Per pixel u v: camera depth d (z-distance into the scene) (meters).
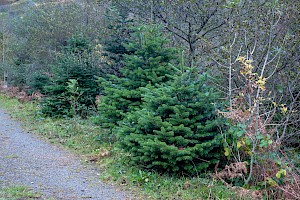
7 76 17.70
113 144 7.53
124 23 10.30
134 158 5.83
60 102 10.39
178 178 5.60
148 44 7.37
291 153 6.72
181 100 5.79
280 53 6.71
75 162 6.52
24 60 17.22
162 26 9.04
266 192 5.04
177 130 5.50
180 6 9.40
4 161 6.28
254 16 7.57
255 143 5.05
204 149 5.46
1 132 8.95
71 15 16.73
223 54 7.53
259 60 7.21
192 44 9.79
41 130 9.05
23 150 7.20
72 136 8.44
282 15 6.98
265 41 7.20
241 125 5.00
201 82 5.83
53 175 5.70
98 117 7.73
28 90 14.44
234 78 7.42
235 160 5.59
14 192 4.75
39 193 4.83
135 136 5.77
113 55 10.35
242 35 7.43
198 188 5.19
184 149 5.36
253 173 5.33
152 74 7.31
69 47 11.80
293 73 6.86
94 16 16.53
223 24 9.28
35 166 6.12
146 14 10.30
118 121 7.06
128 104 7.32
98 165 6.38
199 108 5.70
